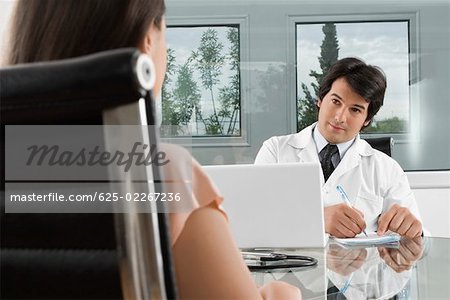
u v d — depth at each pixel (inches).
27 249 13.6
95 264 13.0
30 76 11.8
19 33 17.3
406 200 75.3
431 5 108.7
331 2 108.6
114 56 11.3
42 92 11.7
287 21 109.0
